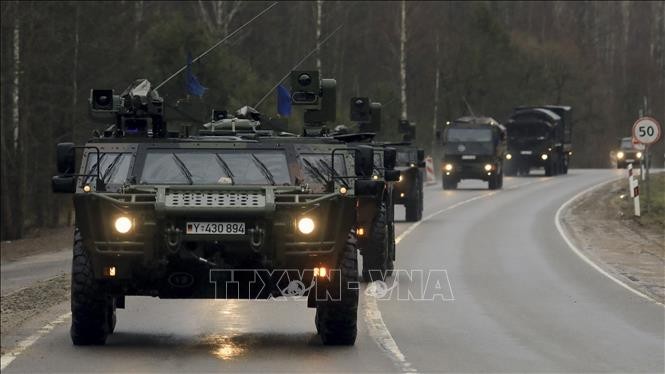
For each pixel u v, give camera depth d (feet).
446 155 569.64
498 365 123.65
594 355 131.44
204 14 530.27
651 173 592.60
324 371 118.42
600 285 207.82
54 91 443.32
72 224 500.74
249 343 137.49
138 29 491.31
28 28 411.95
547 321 160.76
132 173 134.92
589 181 635.66
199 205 125.59
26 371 117.80
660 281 217.97
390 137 609.01
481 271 228.63
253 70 488.85
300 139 140.05
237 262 127.75
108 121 143.64
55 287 210.18
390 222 216.95
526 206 447.42
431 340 141.38
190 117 153.07
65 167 131.85
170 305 174.50
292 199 128.36
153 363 122.72
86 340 134.41
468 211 420.36
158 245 126.62
